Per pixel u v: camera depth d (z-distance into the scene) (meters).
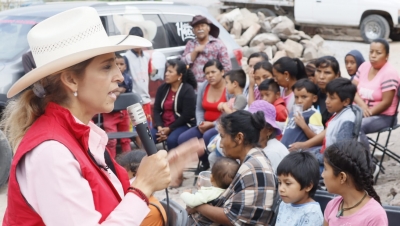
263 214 3.74
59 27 2.01
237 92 6.67
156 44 7.94
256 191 3.73
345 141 3.12
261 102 4.63
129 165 3.77
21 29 6.98
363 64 6.68
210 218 3.93
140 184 1.96
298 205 3.47
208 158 5.98
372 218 2.98
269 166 3.84
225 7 16.66
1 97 6.16
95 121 6.63
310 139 5.37
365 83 6.49
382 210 3.00
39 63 1.99
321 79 5.76
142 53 7.36
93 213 1.83
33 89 2.02
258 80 6.50
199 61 7.88
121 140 6.80
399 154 6.98
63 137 1.91
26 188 1.86
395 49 14.54
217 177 4.02
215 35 8.11
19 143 1.97
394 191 5.44
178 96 7.02
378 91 6.31
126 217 1.87
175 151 2.36
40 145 1.85
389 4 14.91
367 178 3.02
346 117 4.99
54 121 1.94
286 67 6.06
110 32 7.52
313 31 16.30
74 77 1.98
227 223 3.83
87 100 2.02
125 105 6.52
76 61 1.90
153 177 1.97
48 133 1.89
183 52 8.18
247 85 6.95
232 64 8.40
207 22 7.86
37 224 1.89
